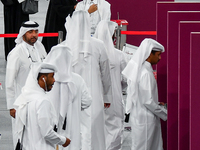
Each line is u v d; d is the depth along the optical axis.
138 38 35.88
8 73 16.78
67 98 13.11
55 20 28.47
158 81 17.39
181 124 13.55
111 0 36.69
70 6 27.14
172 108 15.52
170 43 15.27
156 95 15.68
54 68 11.84
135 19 36.06
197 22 13.12
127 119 17.48
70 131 13.46
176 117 15.52
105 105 16.97
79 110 13.63
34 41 17.44
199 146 11.25
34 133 11.53
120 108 18.48
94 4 22.78
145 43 15.27
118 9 36.66
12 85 16.81
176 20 15.12
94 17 23.23
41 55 18.31
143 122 15.68
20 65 17.05
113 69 18.17
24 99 11.59
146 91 15.22
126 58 18.48
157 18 16.75
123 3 36.31
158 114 15.56
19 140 11.91
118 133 18.42
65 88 13.05
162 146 16.41
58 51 12.91
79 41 15.63
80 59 15.73
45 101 11.52
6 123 21.48
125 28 30.41
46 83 11.83
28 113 11.53
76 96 13.50
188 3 16.41
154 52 15.41
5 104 24.33
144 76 15.18
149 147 15.90
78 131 13.63
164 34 16.86
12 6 29.36
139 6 35.66
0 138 19.39
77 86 13.52
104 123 16.62
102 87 16.72
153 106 15.35
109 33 17.77
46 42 29.59
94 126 16.20
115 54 18.22
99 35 17.59
